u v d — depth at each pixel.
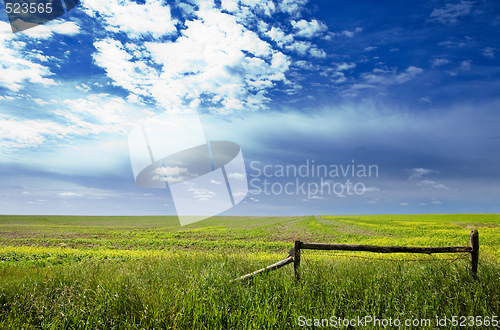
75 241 26.36
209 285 5.07
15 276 6.79
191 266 6.71
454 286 4.89
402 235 28.86
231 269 6.16
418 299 4.54
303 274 5.39
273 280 5.27
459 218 56.97
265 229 37.59
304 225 42.38
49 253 15.98
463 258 5.88
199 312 4.06
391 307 4.42
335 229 35.56
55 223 55.28
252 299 4.54
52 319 4.07
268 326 3.78
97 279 5.45
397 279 5.20
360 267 6.08
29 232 36.78
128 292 4.73
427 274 5.39
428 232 30.58
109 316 4.18
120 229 42.00
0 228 42.69
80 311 4.20
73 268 6.95
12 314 4.27
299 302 4.40
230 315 4.07
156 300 4.36
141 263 7.34
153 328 3.83
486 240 23.94
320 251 15.93
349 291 4.86
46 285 5.24
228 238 28.73
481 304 4.32
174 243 24.36
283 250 19.92
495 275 5.25
